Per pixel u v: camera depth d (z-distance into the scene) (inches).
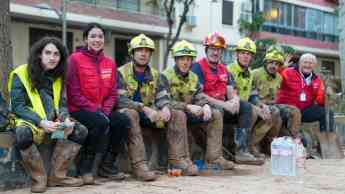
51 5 775.1
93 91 199.0
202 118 230.7
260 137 275.3
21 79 183.2
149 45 214.1
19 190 183.8
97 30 201.8
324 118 299.6
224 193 180.7
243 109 254.4
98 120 192.9
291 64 322.0
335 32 1396.4
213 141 234.2
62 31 779.4
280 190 188.1
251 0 1098.1
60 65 189.3
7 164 184.2
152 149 234.4
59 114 187.9
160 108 217.9
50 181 189.3
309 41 1312.7
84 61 199.6
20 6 738.2
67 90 197.0
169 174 218.5
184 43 229.8
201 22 1013.2
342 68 487.5
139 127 207.5
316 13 1326.3
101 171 207.6
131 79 214.7
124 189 186.1
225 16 1055.0
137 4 901.8
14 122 184.5
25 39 770.8
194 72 244.4
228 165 234.2
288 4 1226.6
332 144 296.0
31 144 179.5
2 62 210.5
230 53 1003.9
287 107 284.8
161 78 222.5
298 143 253.8
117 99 210.4
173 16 947.3
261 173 228.5
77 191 181.8
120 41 916.0
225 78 251.4
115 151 205.2
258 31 1082.7
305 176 221.8
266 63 283.1
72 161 193.2
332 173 231.3
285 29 1224.8
